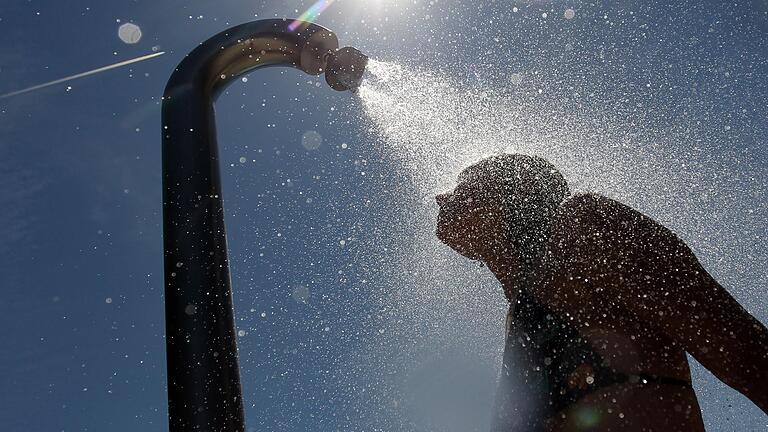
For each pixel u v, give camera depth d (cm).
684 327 131
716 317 129
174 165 122
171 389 102
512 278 159
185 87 130
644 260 135
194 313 107
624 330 139
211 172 123
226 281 114
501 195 162
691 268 134
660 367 138
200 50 136
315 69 145
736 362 127
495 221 162
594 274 140
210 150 126
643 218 141
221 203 123
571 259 144
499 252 161
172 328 107
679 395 138
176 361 104
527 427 140
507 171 165
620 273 137
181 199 119
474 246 165
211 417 100
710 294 131
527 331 147
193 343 105
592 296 141
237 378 107
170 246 114
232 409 103
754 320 129
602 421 133
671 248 136
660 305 133
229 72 141
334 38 145
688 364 144
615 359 137
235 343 111
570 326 142
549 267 148
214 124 132
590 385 136
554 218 154
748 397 129
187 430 99
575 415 135
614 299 139
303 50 142
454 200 167
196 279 110
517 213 160
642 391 135
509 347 149
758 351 125
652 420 133
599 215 143
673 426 134
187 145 124
